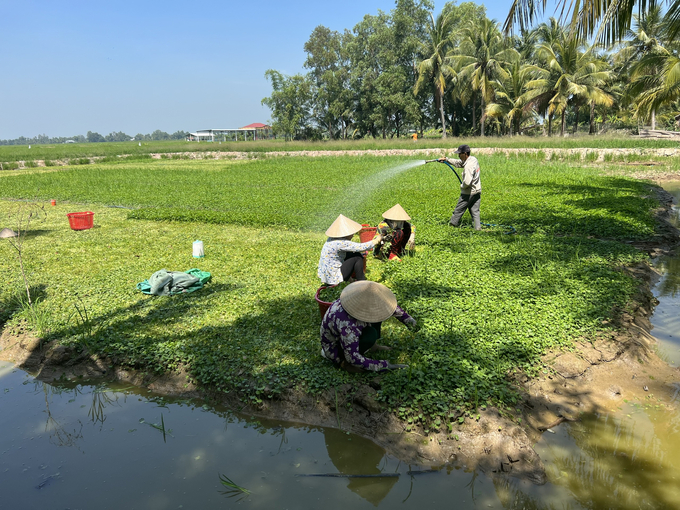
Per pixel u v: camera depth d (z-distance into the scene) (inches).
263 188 814.5
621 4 319.9
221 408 188.5
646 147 1187.3
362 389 180.2
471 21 1883.6
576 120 2011.6
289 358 205.3
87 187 875.4
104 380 212.2
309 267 336.5
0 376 218.8
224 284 304.5
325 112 2485.2
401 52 2191.2
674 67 623.5
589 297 255.8
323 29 2437.3
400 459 154.9
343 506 134.5
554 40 1581.0
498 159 1147.9
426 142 1594.5
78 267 355.3
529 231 435.5
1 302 286.4
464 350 201.8
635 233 409.7
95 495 140.9
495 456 151.3
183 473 150.6
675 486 137.4
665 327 243.6
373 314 178.2
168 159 1786.4
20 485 146.2
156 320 249.9
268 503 136.0
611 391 185.8
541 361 198.5
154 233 473.4
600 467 147.1
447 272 307.6
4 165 1483.8
